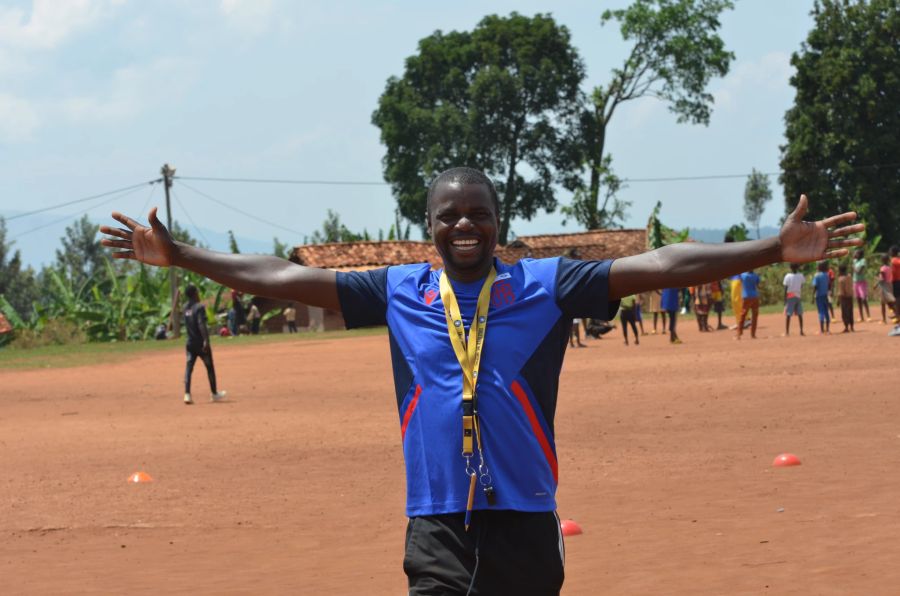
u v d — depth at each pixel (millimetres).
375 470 11234
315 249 56219
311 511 9289
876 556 6809
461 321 4035
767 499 8734
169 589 6887
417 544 3979
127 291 49875
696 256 3982
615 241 61188
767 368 19109
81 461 12469
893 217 62969
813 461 10219
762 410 13891
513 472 3928
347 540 8203
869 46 63438
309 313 53312
